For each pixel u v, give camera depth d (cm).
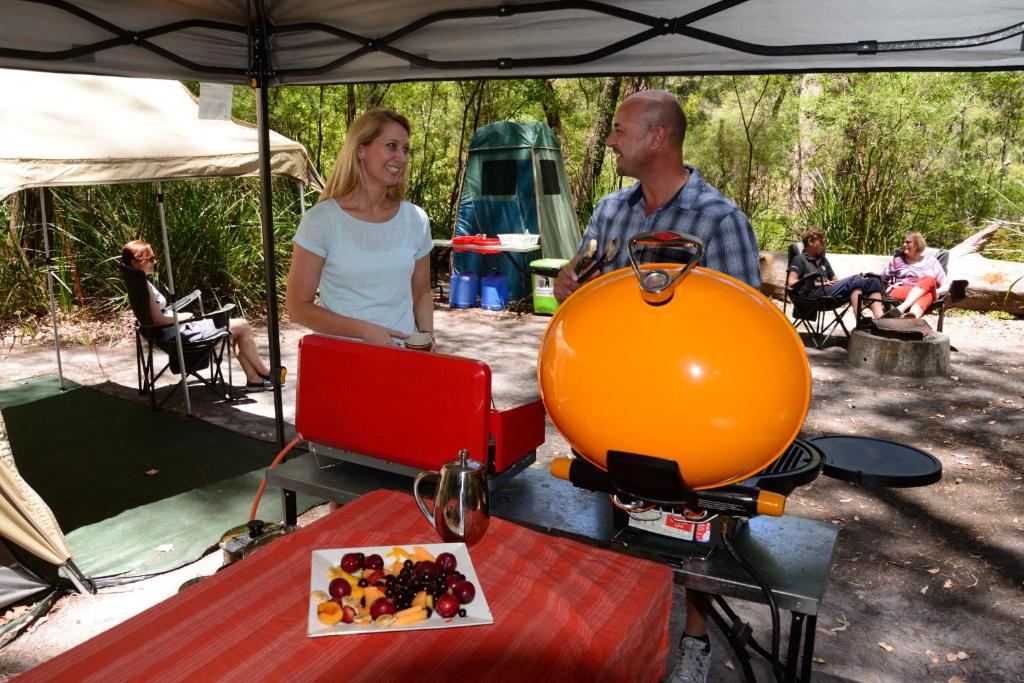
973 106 1129
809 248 775
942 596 323
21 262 783
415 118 1318
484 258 947
